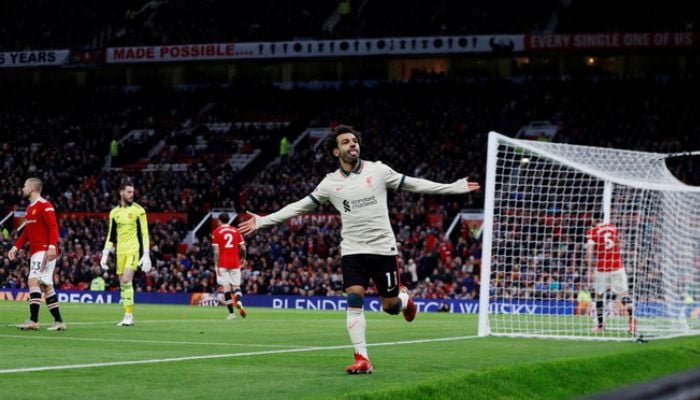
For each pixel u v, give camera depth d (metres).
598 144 45.97
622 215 17.83
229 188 46.22
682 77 49.75
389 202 42.50
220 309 29.62
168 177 47.84
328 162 46.94
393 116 51.06
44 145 53.47
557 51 48.59
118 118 55.34
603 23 49.62
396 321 21.16
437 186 8.42
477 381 7.37
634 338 13.71
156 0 59.25
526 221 34.56
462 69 54.97
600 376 9.02
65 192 48.34
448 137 48.28
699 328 17.03
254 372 8.40
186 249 41.78
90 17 58.59
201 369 8.62
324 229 40.72
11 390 6.85
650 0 49.88
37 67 54.84
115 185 47.50
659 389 2.41
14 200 47.50
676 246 17.11
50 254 14.49
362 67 56.41
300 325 18.19
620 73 53.22
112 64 53.88
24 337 13.02
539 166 36.59
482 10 53.22
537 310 29.31
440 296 34.34
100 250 40.53
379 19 54.41
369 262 8.41
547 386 8.08
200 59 52.72
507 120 48.81
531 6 53.00
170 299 36.69
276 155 50.62
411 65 55.69
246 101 55.25
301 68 57.31
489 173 14.49
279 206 43.78
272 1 57.00
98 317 21.12
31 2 59.91
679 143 44.62
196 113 55.66
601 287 16.47
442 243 37.28
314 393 6.77
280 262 37.78
